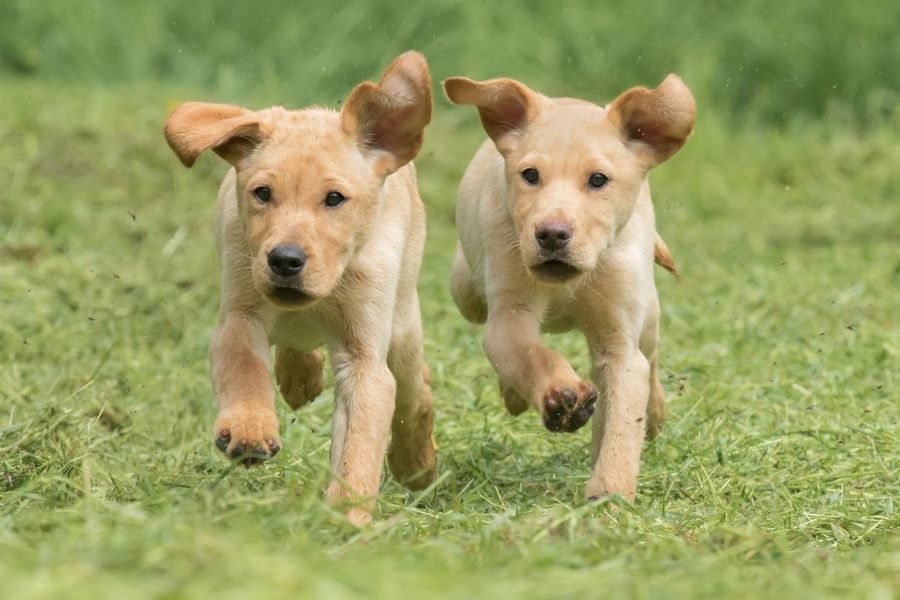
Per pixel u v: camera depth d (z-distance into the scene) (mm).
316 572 6738
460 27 25375
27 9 26266
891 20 24766
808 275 16609
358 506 8938
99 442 10555
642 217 10977
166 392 12602
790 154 22125
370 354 9578
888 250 17531
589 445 11688
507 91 10586
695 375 13453
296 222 9008
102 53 25688
